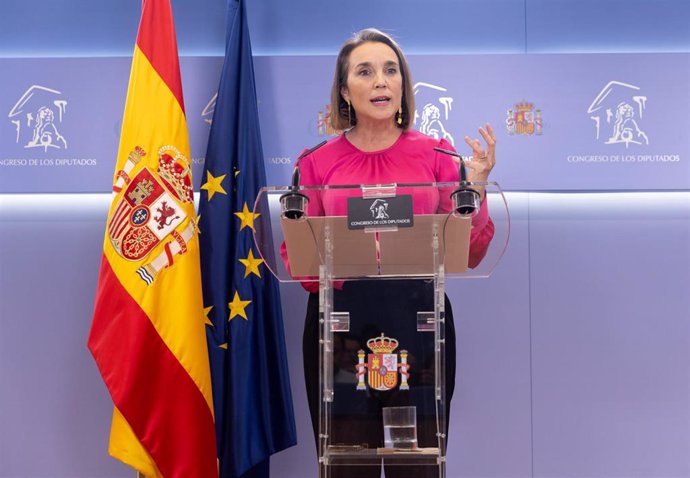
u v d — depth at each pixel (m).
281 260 2.40
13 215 3.92
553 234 3.88
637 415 3.78
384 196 2.11
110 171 3.81
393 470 2.09
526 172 3.78
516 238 3.88
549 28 3.95
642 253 3.86
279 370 3.47
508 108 3.80
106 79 3.84
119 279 3.19
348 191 2.14
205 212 3.50
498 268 3.86
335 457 2.07
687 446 3.76
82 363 3.83
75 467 3.79
